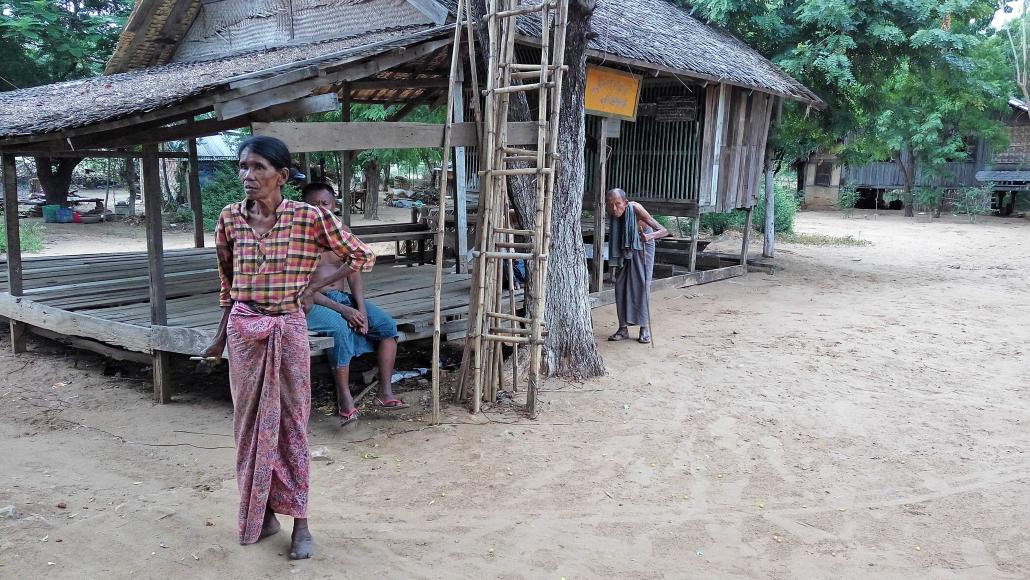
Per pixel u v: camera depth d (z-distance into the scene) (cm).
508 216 592
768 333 855
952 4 1318
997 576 346
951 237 2155
